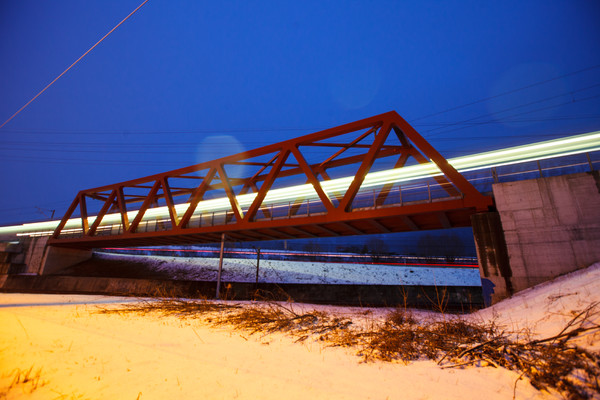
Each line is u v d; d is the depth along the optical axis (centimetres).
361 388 429
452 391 411
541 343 533
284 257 5231
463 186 1698
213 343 713
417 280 4019
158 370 496
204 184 2864
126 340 709
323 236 2786
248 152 2661
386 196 2320
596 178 1343
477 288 1911
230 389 422
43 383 407
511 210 1491
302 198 2752
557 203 1397
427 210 1778
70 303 1583
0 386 385
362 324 915
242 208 3294
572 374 405
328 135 2322
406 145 2398
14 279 3944
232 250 5453
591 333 496
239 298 2447
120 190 3544
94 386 413
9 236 6316
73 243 3953
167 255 5422
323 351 643
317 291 2297
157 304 1403
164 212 3869
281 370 512
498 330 711
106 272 4188
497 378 447
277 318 948
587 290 756
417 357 578
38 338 659
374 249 6794
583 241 1305
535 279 1352
